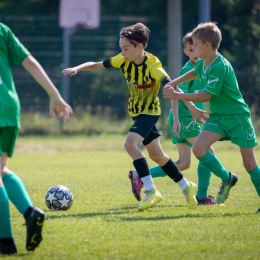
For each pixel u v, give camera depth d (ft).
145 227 55.52
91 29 319.27
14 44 46.91
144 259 43.93
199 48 63.82
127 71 66.59
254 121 210.59
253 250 46.73
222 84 63.46
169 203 73.87
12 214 64.80
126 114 243.60
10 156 46.78
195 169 120.26
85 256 44.73
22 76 282.56
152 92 66.23
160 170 77.66
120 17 303.27
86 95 286.66
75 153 166.61
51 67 314.96
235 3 293.02
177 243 49.01
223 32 297.33
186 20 305.32
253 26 280.51
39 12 352.28
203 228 54.95
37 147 179.01
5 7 347.15
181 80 66.03
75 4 274.16
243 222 57.93
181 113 77.82
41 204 73.26
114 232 53.31
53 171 117.91
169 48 212.43
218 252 46.06
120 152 169.99
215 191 87.81
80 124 213.66
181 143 79.15
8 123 45.24
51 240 50.26
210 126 65.31
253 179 66.28
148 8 322.55
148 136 66.59
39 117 217.36
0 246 45.98
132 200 77.05
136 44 64.54
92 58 315.58
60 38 319.06
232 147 180.14
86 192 85.51
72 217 61.98
